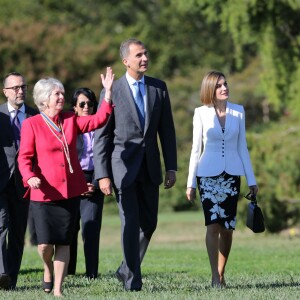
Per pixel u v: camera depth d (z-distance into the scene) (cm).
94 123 2458
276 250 5203
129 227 2556
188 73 15162
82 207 3183
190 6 6831
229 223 2734
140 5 16075
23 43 11931
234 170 2748
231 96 12825
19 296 2458
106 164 2597
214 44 15538
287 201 7006
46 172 2422
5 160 2783
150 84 2634
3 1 14112
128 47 2606
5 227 2781
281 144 6888
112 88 2538
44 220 2436
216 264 2720
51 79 2458
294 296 2380
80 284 2900
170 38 15588
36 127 2431
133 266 2566
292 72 6838
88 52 12562
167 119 2652
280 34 6812
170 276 3369
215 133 2748
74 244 3281
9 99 2798
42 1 15388
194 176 2769
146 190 2623
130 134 2595
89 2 16288
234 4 6519
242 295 2395
